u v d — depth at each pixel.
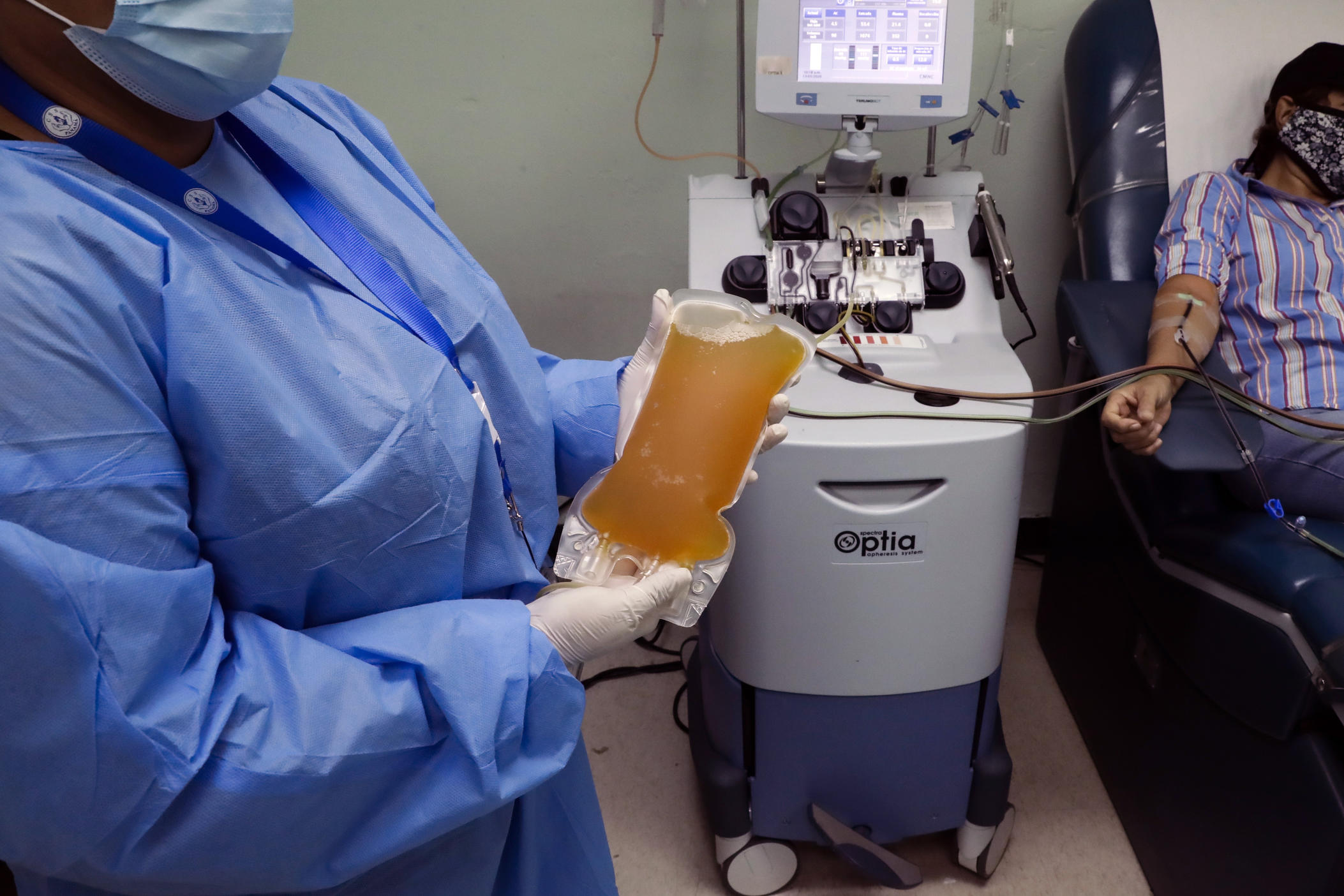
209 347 0.52
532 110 1.72
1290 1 1.52
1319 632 0.96
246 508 0.55
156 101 0.56
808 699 1.24
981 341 1.32
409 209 0.76
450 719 0.58
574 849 0.87
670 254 1.87
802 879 1.43
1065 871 1.41
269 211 0.64
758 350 0.69
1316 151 1.40
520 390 0.73
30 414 0.45
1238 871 1.14
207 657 0.54
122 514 0.49
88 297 0.48
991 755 1.32
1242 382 1.40
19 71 0.53
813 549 1.13
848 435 1.08
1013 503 1.15
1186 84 1.50
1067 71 1.59
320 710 0.55
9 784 0.48
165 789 0.50
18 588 0.43
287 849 0.56
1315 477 1.24
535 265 1.88
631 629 0.66
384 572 0.62
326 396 0.57
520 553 0.73
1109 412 1.13
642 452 0.68
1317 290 1.38
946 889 1.39
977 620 1.20
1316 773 1.00
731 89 1.69
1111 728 1.50
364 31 1.64
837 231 1.38
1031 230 1.84
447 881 0.73
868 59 1.26
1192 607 1.21
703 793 1.36
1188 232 1.39
